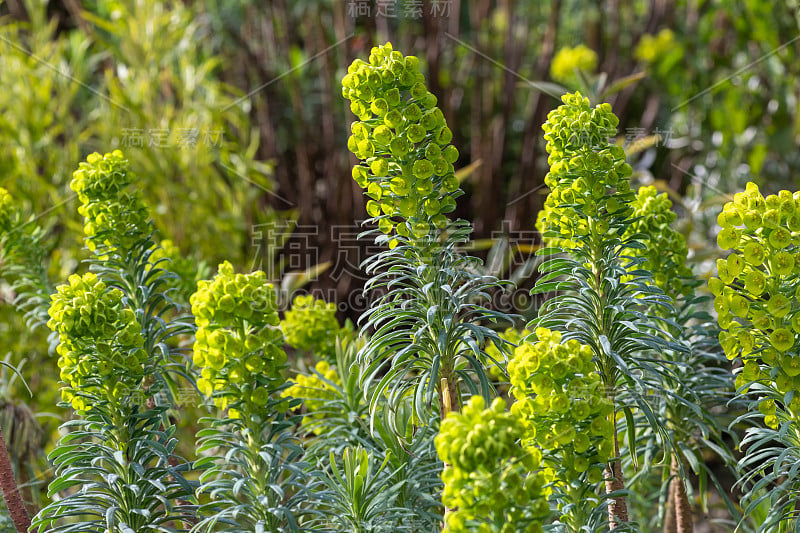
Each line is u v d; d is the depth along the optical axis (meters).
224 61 4.10
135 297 1.73
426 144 1.38
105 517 1.43
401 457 1.63
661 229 1.69
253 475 1.45
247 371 1.41
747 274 1.33
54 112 3.36
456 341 1.44
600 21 4.45
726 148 3.70
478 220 3.79
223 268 1.44
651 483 2.23
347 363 1.92
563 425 1.23
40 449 2.09
